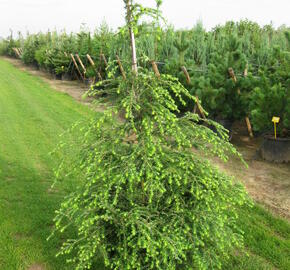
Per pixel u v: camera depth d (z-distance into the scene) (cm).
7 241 402
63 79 1973
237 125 966
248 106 742
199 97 754
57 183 569
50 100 1341
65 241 406
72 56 1728
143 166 250
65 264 363
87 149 279
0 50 3603
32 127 930
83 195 271
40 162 672
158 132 281
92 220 248
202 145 292
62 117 1049
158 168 249
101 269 345
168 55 1114
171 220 266
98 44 1533
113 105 276
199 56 1080
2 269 354
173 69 881
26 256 377
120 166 261
